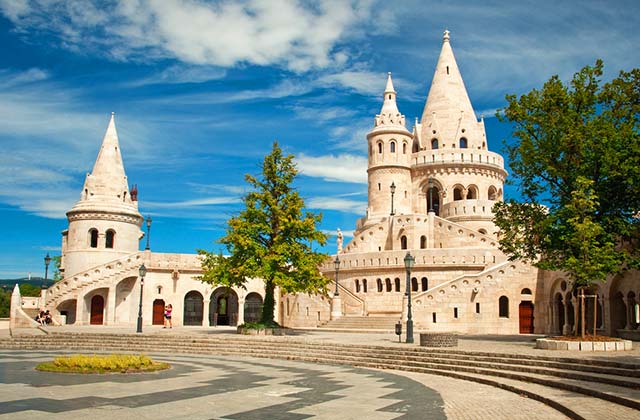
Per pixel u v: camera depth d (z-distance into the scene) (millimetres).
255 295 65625
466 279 49781
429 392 19156
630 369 19484
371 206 78750
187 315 62594
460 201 69750
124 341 36219
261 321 42719
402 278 58344
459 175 77938
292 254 42125
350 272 61875
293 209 42750
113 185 63562
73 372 22734
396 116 80188
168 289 60875
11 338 36781
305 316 56781
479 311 49250
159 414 15055
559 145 33000
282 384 20734
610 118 33406
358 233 75125
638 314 44219
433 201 81875
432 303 49812
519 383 20406
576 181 31078
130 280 59969
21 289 90500
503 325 48844
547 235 33469
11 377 21406
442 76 82875
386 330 47656
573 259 28734
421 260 57625
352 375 23516
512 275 49344
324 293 44781
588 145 32156
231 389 19422
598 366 20625
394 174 78312
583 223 29094
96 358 24094
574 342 26859
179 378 21969
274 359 30078
